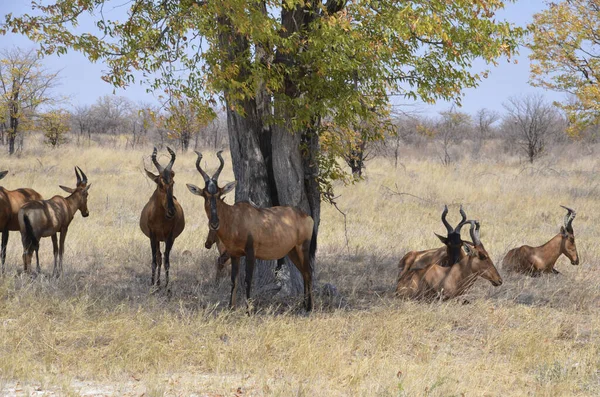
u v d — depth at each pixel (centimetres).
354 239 2067
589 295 1423
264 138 1444
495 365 990
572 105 2911
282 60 1349
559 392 873
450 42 1192
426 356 1024
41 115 5066
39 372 901
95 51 1295
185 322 1130
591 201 3042
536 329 1155
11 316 1136
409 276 1399
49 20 1313
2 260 1545
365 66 1273
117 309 1174
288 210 1295
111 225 2242
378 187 3222
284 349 1031
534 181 3678
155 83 1311
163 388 839
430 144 6575
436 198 3077
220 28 1241
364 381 901
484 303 1303
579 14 2811
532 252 1639
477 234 1369
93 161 4225
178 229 1493
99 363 943
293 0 1177
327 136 1495
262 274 1435
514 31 1281
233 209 1220
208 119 1329
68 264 1650
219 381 887
